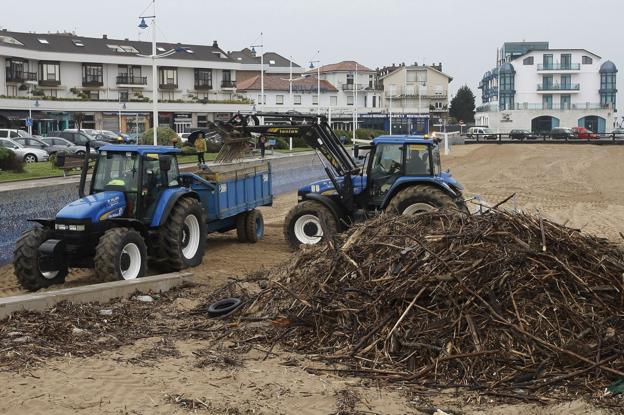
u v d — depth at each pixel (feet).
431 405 21.36
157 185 40.96
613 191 87.86
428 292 26.27
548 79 295.07
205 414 20.48
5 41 194.90
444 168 127.13
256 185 54.29
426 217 31.53
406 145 47.55
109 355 25.72
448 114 330.13
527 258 26.55
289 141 144.15
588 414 20.35
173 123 216.74
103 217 37.58
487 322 24.77
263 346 26.86
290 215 48.70
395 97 305.53
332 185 49.44
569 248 27.48
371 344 25.41
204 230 44.50
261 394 22.07
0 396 21.40
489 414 20.58
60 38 217.77
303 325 27.61
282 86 264.31
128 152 40.19
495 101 315.78
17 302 29.40
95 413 20.36
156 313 31.81
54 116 193.26
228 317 30.14
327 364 24.85
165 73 224.94
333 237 32.89
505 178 106.52
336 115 278.87
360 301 27.37
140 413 20.43
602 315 25.18
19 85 196.65
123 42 229.25
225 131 51.37
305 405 21.24
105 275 35.53
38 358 24.90
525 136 212.84
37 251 36.50
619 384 22.22
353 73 293.02
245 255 47.85
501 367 23.41
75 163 69.46
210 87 234.38
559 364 23.41
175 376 23.57
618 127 299.17
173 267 41.70
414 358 24.43
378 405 21.29
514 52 320.91
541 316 24.80
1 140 112.37
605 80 291.38
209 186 47.44
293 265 32.32
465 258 26.99
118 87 216.74
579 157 146.72
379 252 29.37
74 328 28.32
